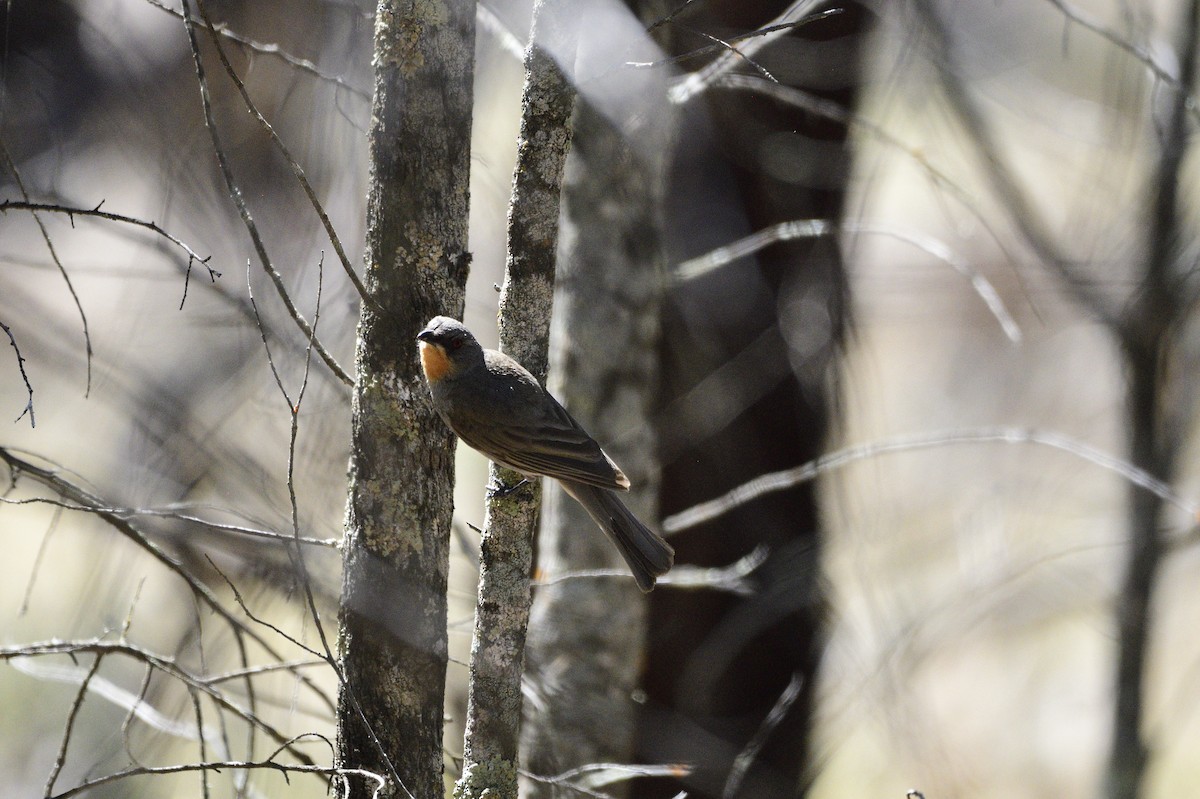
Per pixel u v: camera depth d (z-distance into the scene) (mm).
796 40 12656
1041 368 22172
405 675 6648
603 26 9336
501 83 13891
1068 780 19250
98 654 7199
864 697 13062
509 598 6805
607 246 11055
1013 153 17297
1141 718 15078
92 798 11664
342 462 9953
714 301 13312
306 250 10305
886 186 20453
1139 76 13422
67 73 10898
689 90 9797
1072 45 16156
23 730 14484
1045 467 19594
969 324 21844
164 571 13680
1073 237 14500
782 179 13148
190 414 11312
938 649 15273
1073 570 15242
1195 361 15336
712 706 13656
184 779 12172
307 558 9664
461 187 6711
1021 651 21250
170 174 10688
